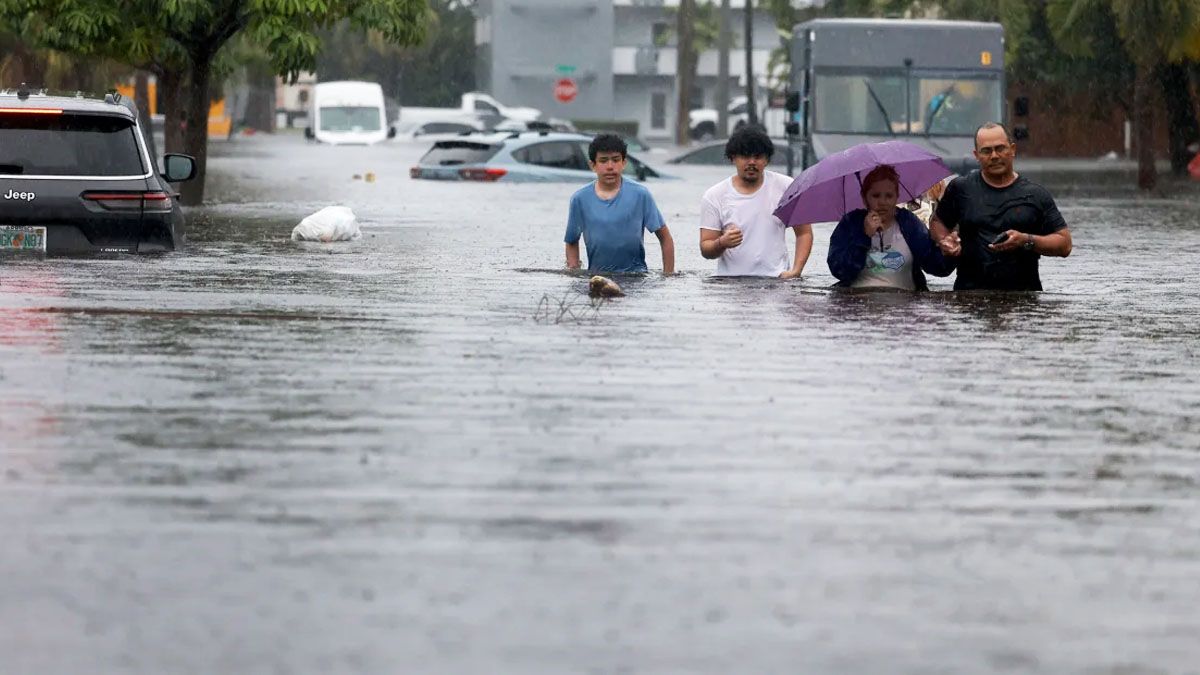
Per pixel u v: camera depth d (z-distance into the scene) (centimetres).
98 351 2556
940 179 3462
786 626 1268
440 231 5484
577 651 1204
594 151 3681
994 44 8656
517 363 2473
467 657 1188
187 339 2702
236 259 4181
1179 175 12444
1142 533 1549
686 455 1842
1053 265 4428
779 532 1530
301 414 2050
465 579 1371
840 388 2289
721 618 1284
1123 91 13950
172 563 1409
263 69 17912
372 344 2662
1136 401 2230
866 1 13775
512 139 9188
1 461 1778
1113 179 11819
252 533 1502
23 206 3934
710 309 3144
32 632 1235
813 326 2931
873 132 8569
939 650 1221
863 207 3506
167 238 4056
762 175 3603
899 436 1967
